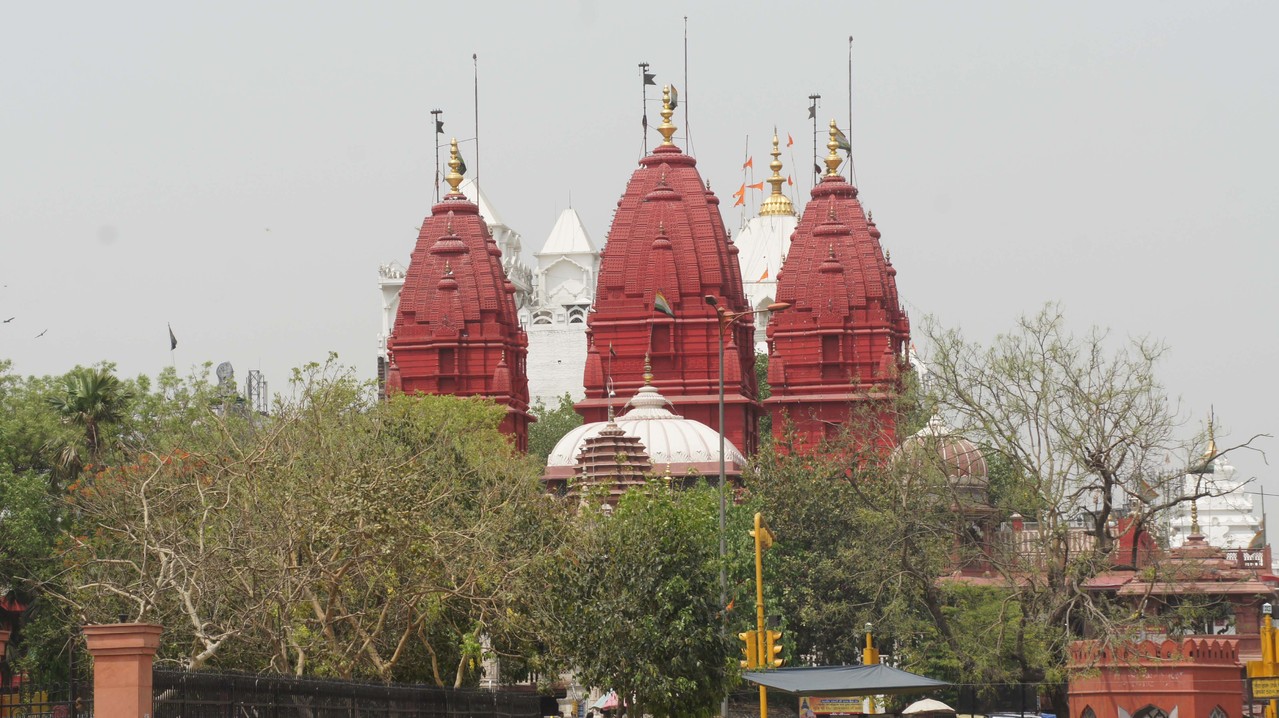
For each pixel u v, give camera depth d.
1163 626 133.50
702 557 92.62
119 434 125.94
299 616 86.19
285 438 88.88
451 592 83.75
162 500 86.75
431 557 84.44
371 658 86.44
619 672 89.81
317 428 88.25
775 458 153.25
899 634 126.75
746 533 133.50
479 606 87.06
